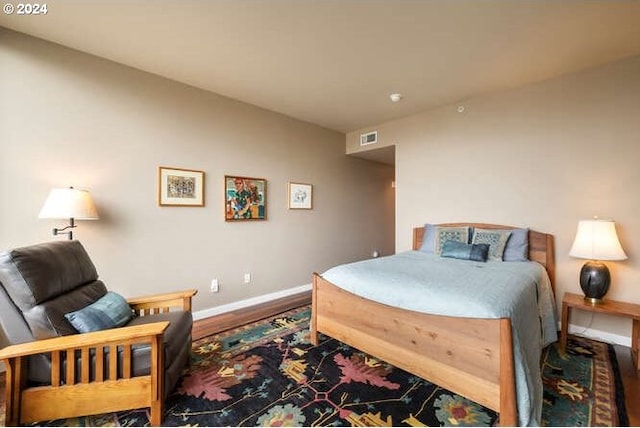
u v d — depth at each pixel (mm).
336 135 4773
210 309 3254
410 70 2730
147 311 2197
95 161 2510
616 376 2021
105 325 1734
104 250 2564
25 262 1588
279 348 2445
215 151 3287
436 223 3758
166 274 2928
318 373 2059
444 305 1726
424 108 3740
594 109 2660
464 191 3508
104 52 2445
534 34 2152
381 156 5105
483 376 1523
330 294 2379
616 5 1819
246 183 3572
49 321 1568
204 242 3207
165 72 2799
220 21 2021
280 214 3975
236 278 3492
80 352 1606
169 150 2939
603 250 2334
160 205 2879
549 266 2848
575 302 2426
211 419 1620
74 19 2006
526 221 3057
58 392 1544
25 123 2201
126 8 1886
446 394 1819
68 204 2102
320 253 4555
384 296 2018
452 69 2707
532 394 1470
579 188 2748
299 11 1907
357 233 5207
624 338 2537
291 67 2684
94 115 2504
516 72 2764
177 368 1858
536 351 1779
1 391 1866
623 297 2527
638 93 2461
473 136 3428
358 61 2564
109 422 1611
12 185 2158
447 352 1671
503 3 1816
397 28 2086
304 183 4285
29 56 2211
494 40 2232
